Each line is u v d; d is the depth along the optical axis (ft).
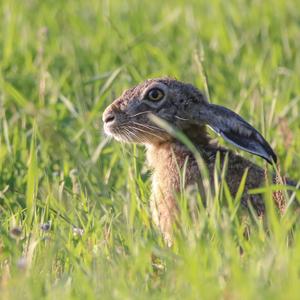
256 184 50.98
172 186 51.96
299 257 38.78
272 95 68.95
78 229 47.91
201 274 38.65
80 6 105.40
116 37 89.61
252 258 41.04
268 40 87.20
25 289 39.14
